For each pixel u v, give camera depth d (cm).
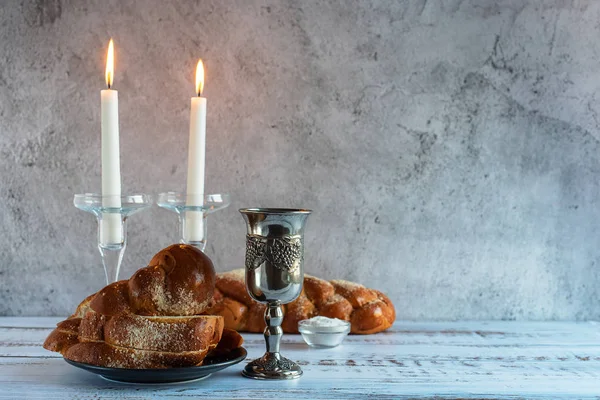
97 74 161
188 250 107
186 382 106
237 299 147
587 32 167
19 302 163
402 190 166
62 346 107
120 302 102
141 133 162
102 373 100
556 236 168
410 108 165
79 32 161
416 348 133
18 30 160
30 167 162
